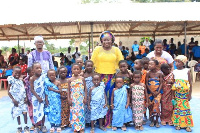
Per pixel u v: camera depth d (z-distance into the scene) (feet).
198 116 15.38
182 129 12.84
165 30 40.04
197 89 26.71
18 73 12.35
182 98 12.78
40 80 12.39
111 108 13.08
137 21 24.27
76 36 42.96
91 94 12.74
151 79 13.33
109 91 13.53
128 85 13.70
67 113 13.33
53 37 43.06
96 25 33.55
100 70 13.47
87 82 13.10
